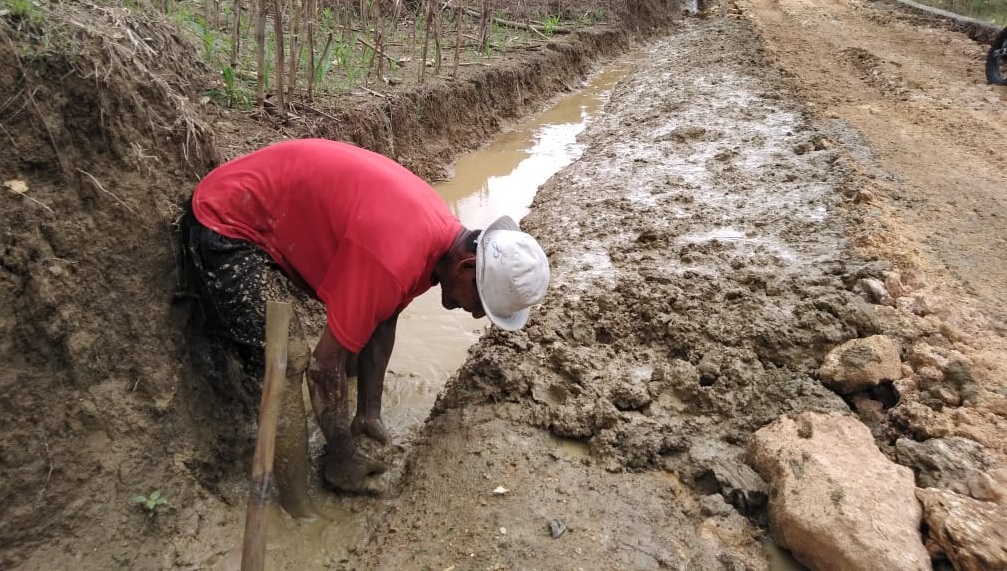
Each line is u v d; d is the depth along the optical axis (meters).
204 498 2.63
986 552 2.24
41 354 2.24
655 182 6.11
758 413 3.11
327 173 2.36
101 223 2.40
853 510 2.38
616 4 15.39
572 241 5.08
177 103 2.83
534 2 13.99
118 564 2.32
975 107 8.16
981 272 4.20
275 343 2.06
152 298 2.55
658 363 3.53
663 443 2.96
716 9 19.45
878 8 17.50
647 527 2.60
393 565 2.51
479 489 2.77
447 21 10.66
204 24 5.71
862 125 7.42
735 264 4.35
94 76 2.36
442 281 2.58
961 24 13.66
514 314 2.60
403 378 3.73
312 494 2.88
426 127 6.76
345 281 2.28
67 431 2.29
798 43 12.98
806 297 3.87
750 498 2.71
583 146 8.02
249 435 2.99
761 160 6.53
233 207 2.42
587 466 2.93
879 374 3.14
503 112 8.63
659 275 4.23
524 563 2.42
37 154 2.23
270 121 4.80
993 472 2.59
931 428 2.85
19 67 2.18
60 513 2.25
